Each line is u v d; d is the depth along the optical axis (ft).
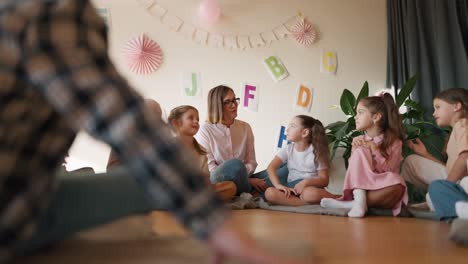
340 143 8.59
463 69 8.02
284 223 4.35
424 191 6.73
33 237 1.98
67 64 1.17
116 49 8.74
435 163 6.50
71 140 1.57
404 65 9.46
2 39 1.22
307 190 6.24
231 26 9.42
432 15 8.71
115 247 2.19
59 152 1.54
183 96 9.08
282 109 9.61
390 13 10.00
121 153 1.18
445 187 4.47
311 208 5.79
